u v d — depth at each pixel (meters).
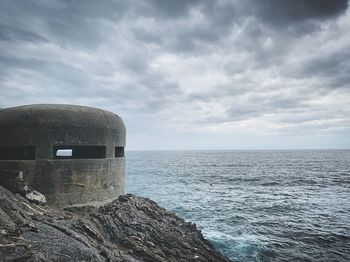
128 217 13.02
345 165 95.00
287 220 25.30
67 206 13.43
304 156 177.00
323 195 38.03
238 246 18.78
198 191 40.50
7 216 9.02
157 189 41.72
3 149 15.40
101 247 9.71
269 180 55.28
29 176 13.19
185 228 14.72
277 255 17.70
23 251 7.26
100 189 14.53
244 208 29.66
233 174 67.50
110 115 15.74
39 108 13.77
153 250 11.30
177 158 170.88
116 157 16.06
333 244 19.77
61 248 8.05
